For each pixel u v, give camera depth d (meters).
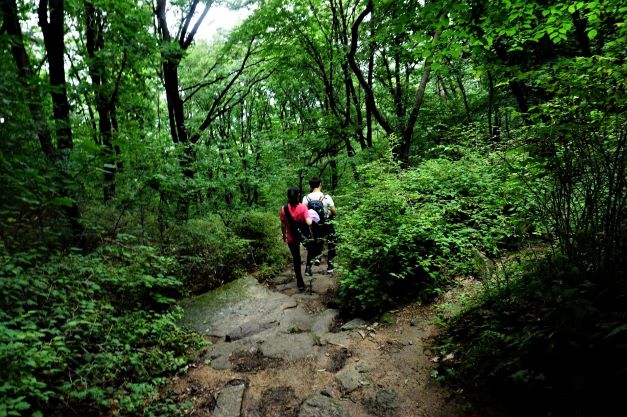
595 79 2.82
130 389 3.33
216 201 9.12
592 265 2.75
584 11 5.98
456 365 3.12
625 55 3.90
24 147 3.50
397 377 3.22
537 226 3.66
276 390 3.33
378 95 15.36
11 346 2.55
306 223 6.10
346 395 3.10
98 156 4.15
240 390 3.34
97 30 8.45
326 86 13.70
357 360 3.63
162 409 3.08
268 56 13.85
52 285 3.98
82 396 2.86
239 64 17.09
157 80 11.25
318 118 14.63
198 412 3.08
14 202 3.33
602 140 2.81
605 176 2.75
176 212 7.75
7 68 3.44
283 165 12.19
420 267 4.88
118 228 6.39
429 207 5.59
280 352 3.99
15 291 3.47
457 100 16.12
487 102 13.80
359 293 4.82
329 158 14.69
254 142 11.20
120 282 4.78
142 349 3.88
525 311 2.98
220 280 6.83
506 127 12.97
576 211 2.92
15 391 2.40
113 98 7.96
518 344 2.65
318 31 13.07
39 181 3.16
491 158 7.10
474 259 4.27
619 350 2.19
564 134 2.86
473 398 2.70
